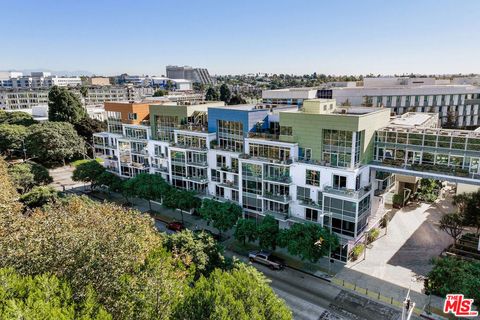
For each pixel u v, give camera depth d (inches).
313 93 3560.5
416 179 2202.3
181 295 999.0
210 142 2142.0
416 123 2043.6
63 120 4030.5
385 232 1923.0
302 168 1729.8
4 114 4569.4
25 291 820.0
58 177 3238.2
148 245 1216.2
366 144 1651.1
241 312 877.2
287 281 1524.4
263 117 2026.3
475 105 3973.9
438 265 1261.1
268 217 1740.9
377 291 1430.9
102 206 1444.4
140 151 2635.3
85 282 946.1
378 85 4451.3
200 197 2196.1
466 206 1708.9
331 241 1502.2
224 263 1358.3
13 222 1242.6
